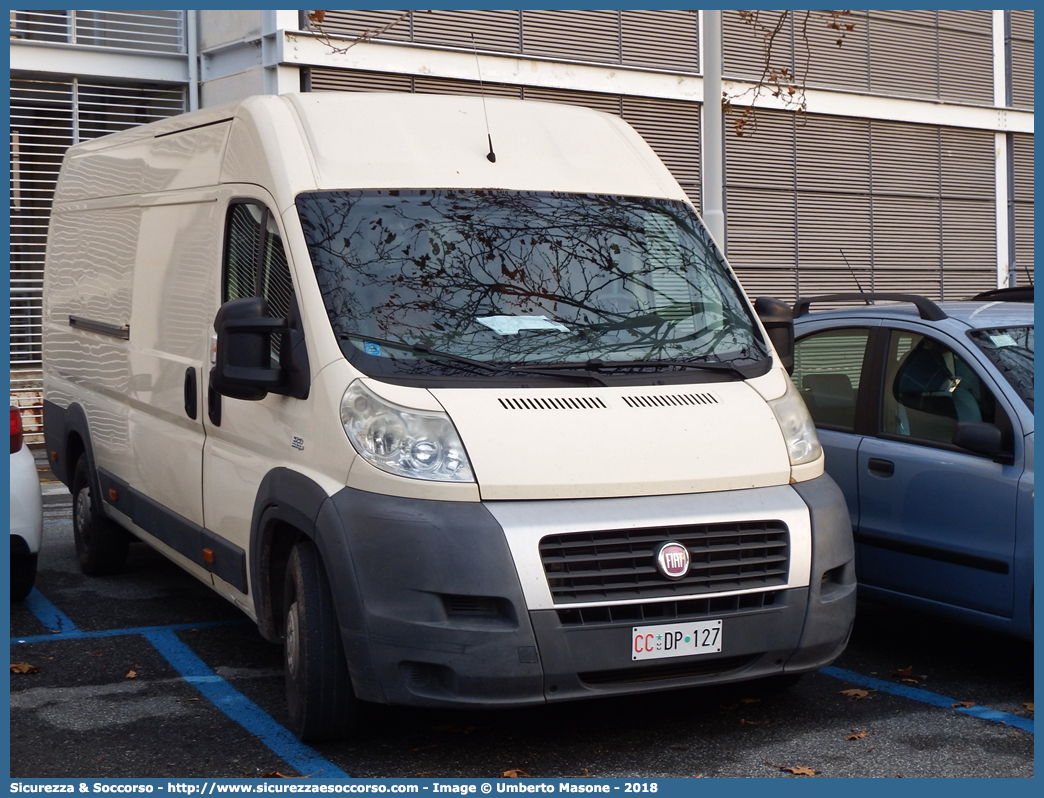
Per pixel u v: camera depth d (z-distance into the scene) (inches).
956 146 900.0
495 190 210.4
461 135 219.3
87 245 321.4
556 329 192.9
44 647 246.1
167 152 266.2
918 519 219.3
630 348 194.4
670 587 169.6
